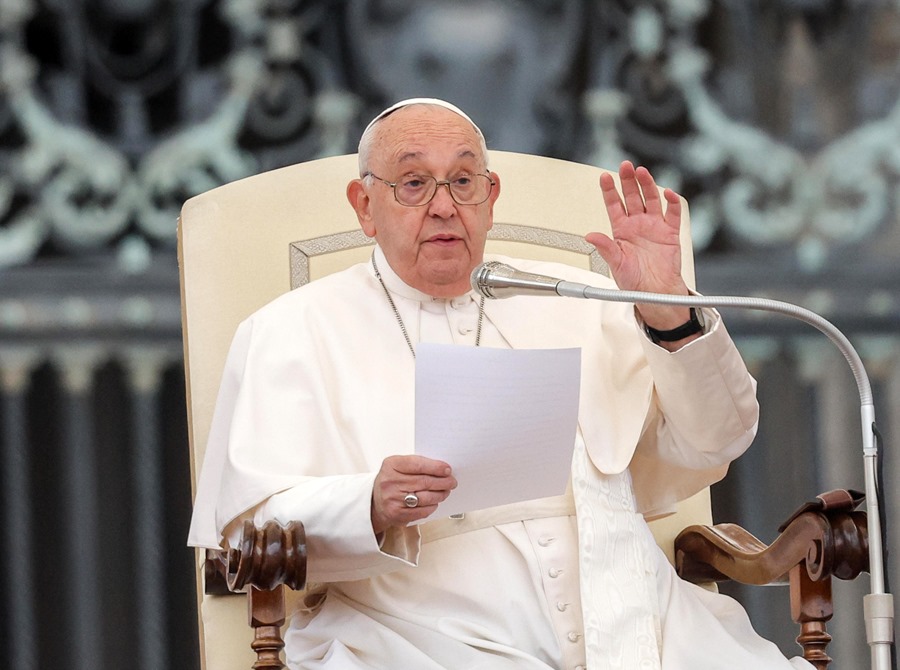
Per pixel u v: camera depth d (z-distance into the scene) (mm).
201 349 15477
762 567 13750
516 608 13352
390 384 14328
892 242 31609
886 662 11336
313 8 30547
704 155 31516
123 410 29625
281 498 13109
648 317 13312
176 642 29516
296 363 14258
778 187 31609
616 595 13352
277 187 16031
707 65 31656
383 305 14836
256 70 30391
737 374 13484
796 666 13055
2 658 28672
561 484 12875
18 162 29500
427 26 30594
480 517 13664
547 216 16453
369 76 30578
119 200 29844
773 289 31281
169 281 29844
